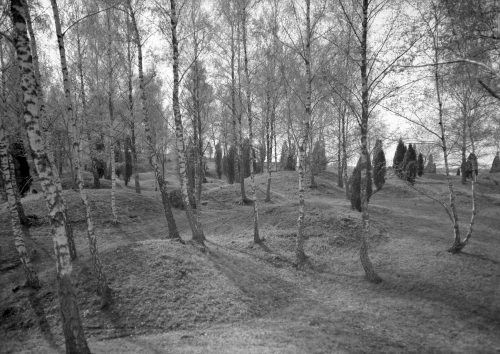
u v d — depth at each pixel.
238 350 7.89
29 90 7.33
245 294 12.09
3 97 14.53
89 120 24.30
